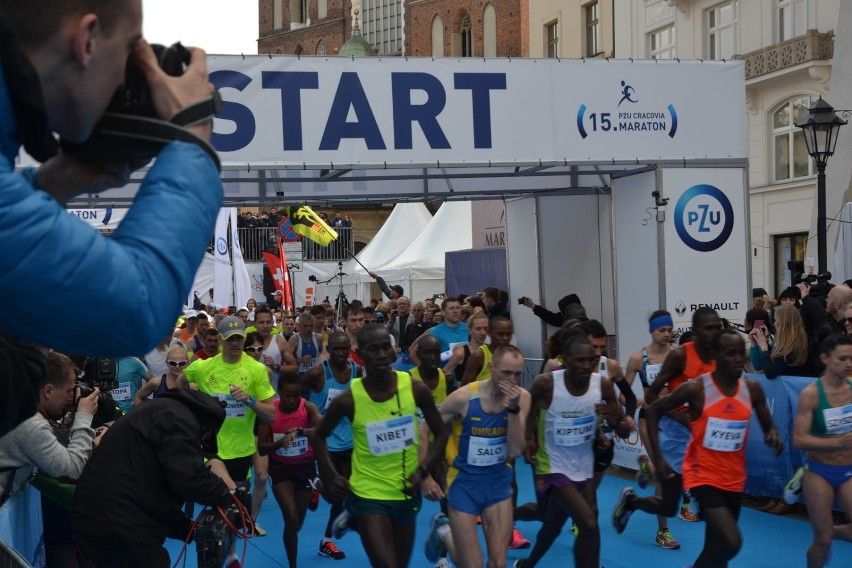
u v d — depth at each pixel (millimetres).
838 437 5891
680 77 10477
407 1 55188
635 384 10320
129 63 1116
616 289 11273
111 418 6359
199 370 7734
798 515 8859
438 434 5645
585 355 6039
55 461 4508
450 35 52688
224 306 17344
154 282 992
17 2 989
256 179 10758
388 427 5527
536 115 10070
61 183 1198
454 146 9867
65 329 948
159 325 1003
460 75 9875
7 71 968
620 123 10305
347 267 27578
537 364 12641
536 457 6242
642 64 10367
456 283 18578
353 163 9648
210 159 1117
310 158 9555
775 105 25844
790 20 25094
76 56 1017
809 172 24938
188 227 1042
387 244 27219
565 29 33938
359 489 5570
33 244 906
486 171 11531
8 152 1027
